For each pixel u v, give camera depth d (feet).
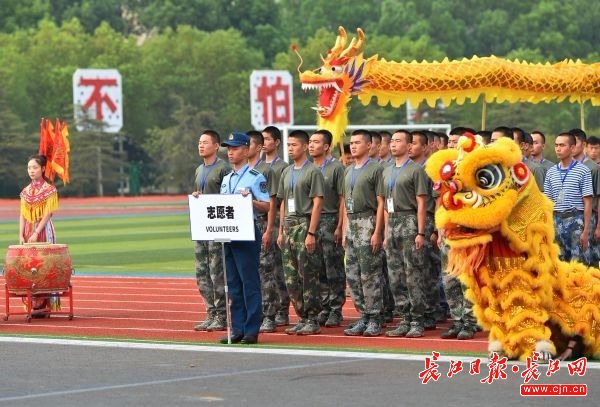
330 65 102.58
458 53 484.33
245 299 64.18
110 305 86.12
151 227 193.16
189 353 60.44
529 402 47.11
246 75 414.00
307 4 523.29
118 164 371.15
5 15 483.10
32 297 77.51
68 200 335.26
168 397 48.93
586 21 498.69
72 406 47.44
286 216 67.97
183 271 115.44
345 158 79.97
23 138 364.99
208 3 492.13
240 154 65.72
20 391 50.78
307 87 103.55
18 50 416.67
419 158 68.13
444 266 65.10
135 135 403.13
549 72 110.73
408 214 66.33
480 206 53.57
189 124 387.75
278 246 70.44
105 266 121.90
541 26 493.36
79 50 416.26
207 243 69.36
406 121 368.89
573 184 73.97
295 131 68.13
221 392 49.80
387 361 56.95
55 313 78.18
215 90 414.21
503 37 492.95
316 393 49.29
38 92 393.50
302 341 65.26
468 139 53.72
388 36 485.15
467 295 56.29
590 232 75.66
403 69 105.60
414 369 54.65
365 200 67.26
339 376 53.11
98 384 52.08
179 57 419.33
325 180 69.51
